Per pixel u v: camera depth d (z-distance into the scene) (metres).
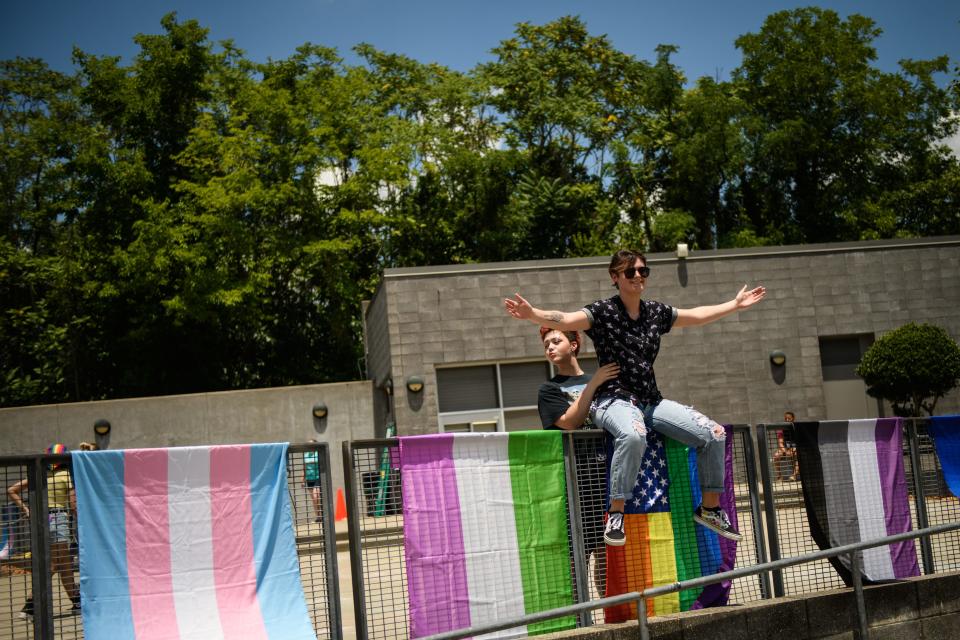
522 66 40.69
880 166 40.41
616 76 42.72
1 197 38.50
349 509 5.21
